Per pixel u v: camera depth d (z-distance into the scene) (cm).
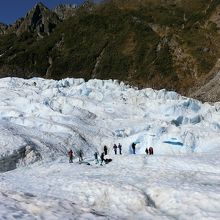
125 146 5366
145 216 1861
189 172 2927
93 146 5488
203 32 18775
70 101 7431
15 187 2569
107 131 6056
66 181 2653
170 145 5106
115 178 2741
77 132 5662
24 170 3875
